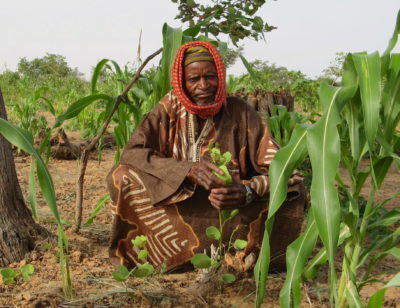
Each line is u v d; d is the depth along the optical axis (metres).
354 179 1.75
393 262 2.75
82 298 2.18
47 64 35.50
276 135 3.96
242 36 3.06
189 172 2.28
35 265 2.56
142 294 2.20
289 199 2.37
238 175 2.46
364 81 1.45
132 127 3.82
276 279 2.46
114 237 2.49
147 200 2.43
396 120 1.65
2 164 2.61
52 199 1.91
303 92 10.12
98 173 5.04
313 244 1.73
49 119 10.41
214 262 2.22
